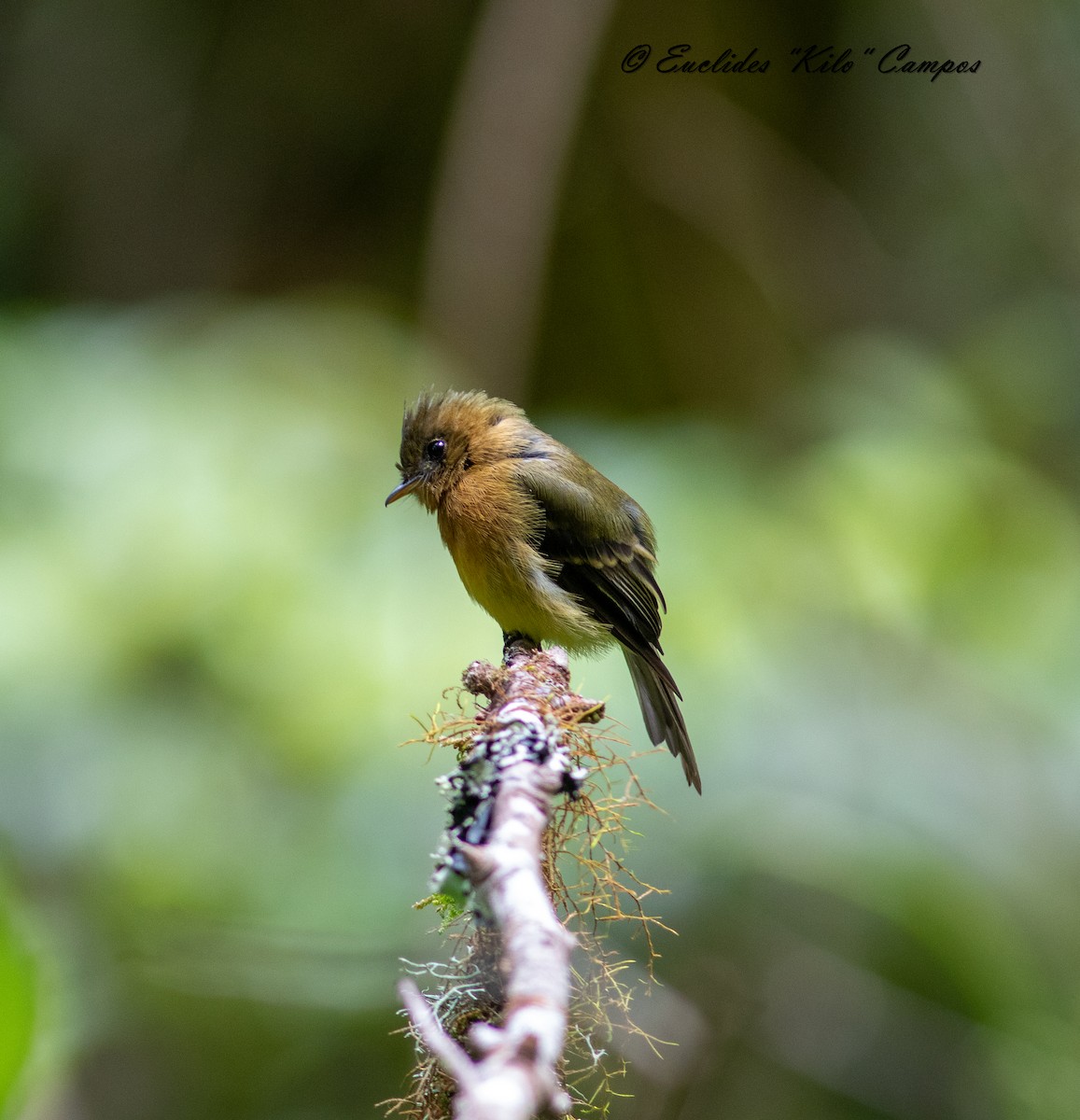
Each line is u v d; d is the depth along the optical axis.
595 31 13.48
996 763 10.92
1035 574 11.80
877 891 10.13
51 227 15.88
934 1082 10.78
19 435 10.52
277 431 10.59
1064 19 16.17
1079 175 16.06
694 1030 9.58
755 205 15.06
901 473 11.83
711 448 11.65
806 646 10.81
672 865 10.02
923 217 16.30
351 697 9.53
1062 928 10.77
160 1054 10.65
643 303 15.05
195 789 9.58
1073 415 15.37
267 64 15.47
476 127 13.41
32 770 9.48
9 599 9.62
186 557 9.80
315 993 9.76
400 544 10.23
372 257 15.53
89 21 15.80
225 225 15.69
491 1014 4.57
